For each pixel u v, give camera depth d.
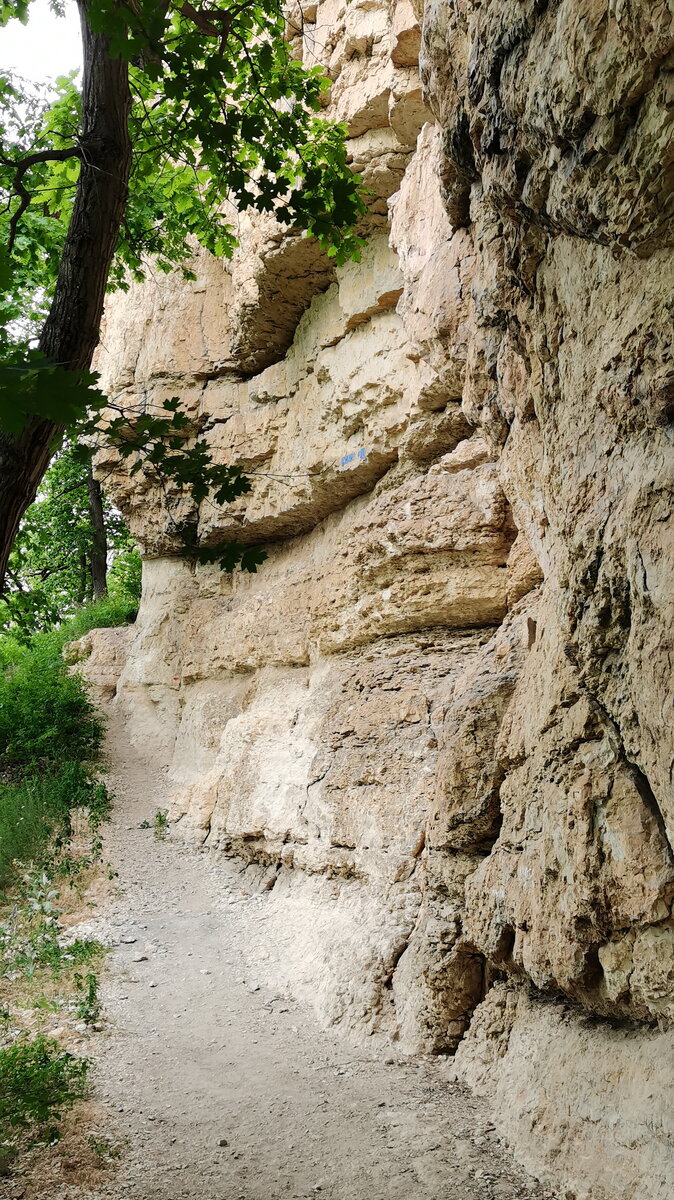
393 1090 6.10
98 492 23.78
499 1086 5.67
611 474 4.16
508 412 5.93
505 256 5.11
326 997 7.58
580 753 4.94
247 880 10.81
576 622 4.66
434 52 5.42
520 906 5.54
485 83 4.32
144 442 3.88
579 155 3.65
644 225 3.49
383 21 9.95
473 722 6.68
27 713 15.55
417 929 7.25
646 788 4.50
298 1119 5.78
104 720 16.53
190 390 14.59
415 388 9.80
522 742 5.86
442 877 6.88
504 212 4.73
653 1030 4.59
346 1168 5.13
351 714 9.37
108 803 13.65
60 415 2.34
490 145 4.51
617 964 4.62
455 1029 6.61
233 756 11.99
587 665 4.56
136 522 16.33
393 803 8.24
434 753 8.16
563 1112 4.88
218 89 4.86
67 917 10.02
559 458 4.83
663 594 3.56
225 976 8.64
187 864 11.77
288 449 12.73
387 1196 4.83
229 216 13.27
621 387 3.83
